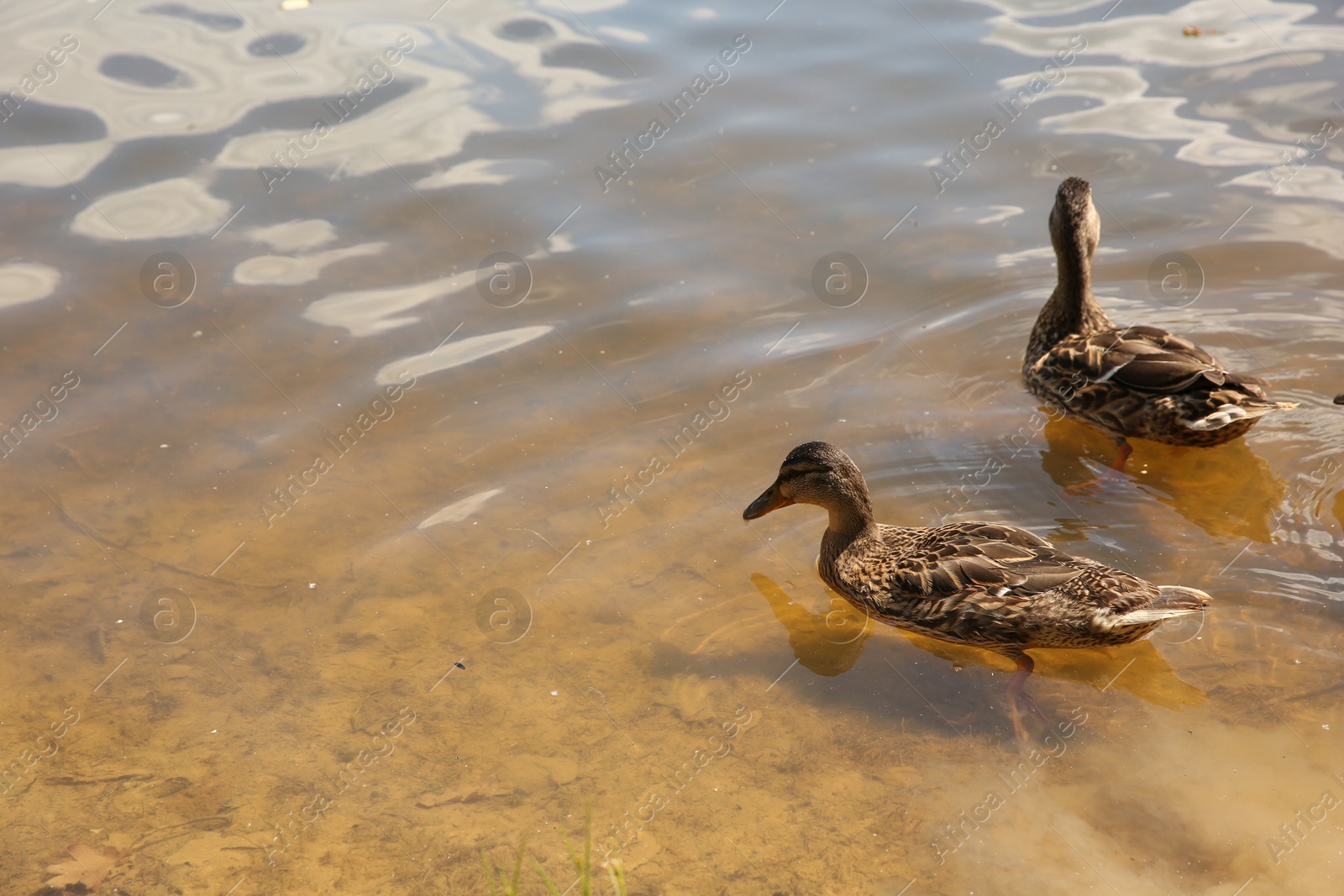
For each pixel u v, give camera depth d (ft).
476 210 11.43
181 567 9.86
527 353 10.80
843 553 9.86
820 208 11.46
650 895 8.75
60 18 12.68
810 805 9.00
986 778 9.05
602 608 9.73
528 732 9.27
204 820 9.02
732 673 9.49
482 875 8.84
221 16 12.78
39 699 9.39
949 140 11.81
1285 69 12.13
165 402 10.51
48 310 10.84
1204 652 9.39
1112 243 11.26
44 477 10.19
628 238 11.33
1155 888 8.69
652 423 10.47
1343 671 9.25
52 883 8.82
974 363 10.78
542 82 12.28
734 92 12.19
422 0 13.00
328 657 9.53
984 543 9.55
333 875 8.85
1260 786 8.95
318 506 10.11
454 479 10.22
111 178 11.49
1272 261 11.07
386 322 10.89
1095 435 10.45
